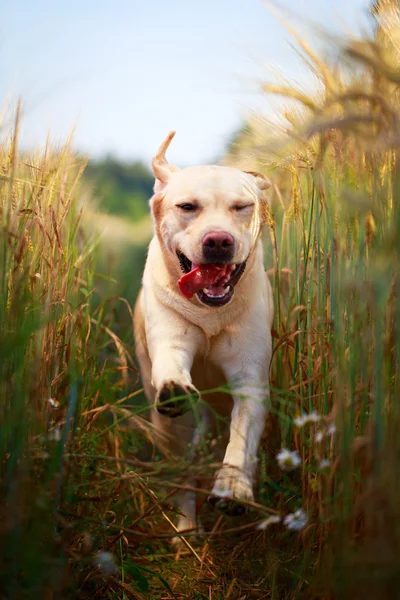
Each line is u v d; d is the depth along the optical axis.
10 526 1.89
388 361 2.03
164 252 3.34
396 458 1.84
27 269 2.32
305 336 3.02
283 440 3.04
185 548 3.11
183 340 3.29
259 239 3.40
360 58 1.89
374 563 1.78
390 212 2.18
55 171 2.97
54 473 2.20
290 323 3.30
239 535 3.10
